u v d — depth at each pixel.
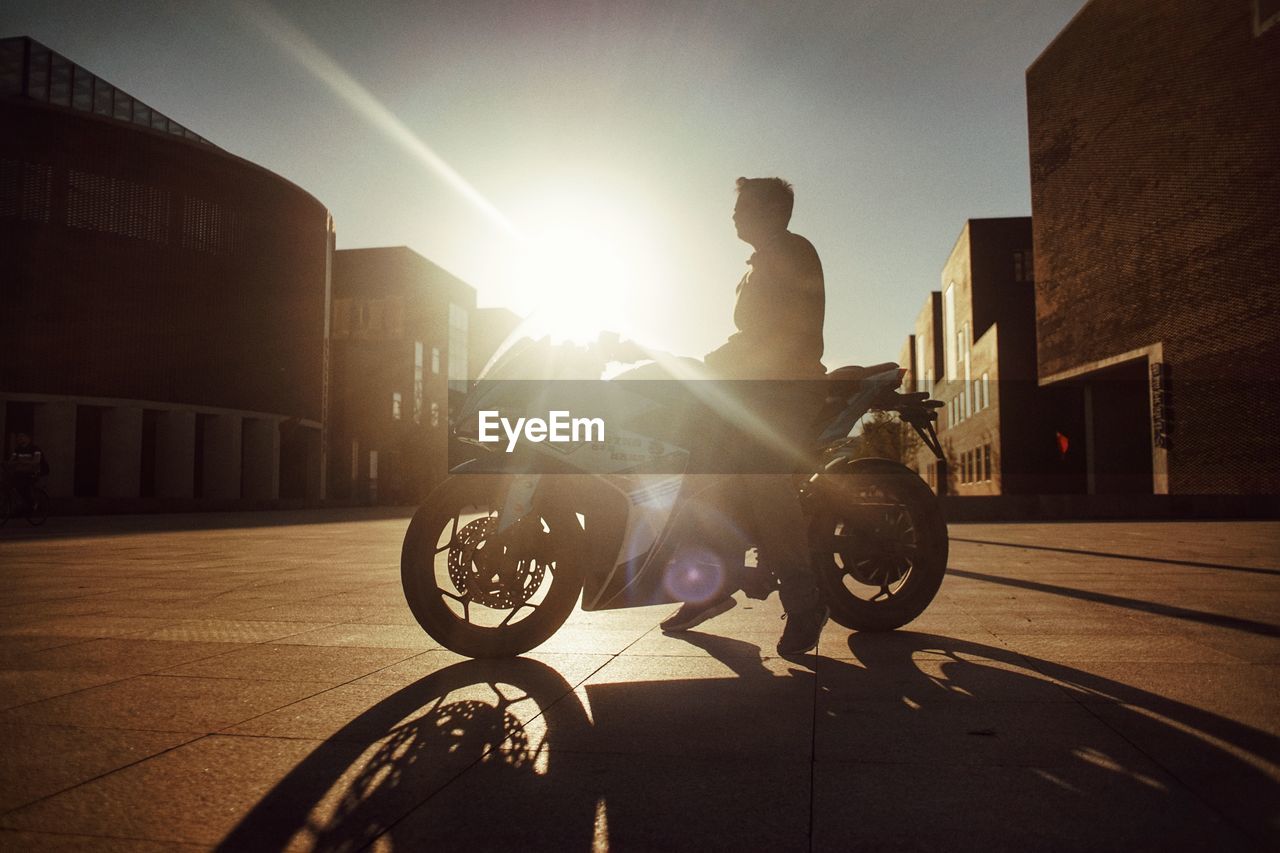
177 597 5.64
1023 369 44.22
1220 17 23.58
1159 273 26.38
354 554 9.59
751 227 3.77
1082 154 30.55
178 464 37.47
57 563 8.39
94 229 35.31
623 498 3.56
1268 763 2.22
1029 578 6.76
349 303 59.31
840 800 2.00
